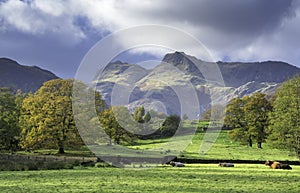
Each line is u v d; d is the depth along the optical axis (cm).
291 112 6003
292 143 5941
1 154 5556
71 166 4159
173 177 3284
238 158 6259
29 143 6281
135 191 2411
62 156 5553
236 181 3091
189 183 2869
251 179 3275
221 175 3584
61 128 6294
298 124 5938
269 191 2512
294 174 3881
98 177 3216
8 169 3941
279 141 6012
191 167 4566
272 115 6581
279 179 3306
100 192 2356
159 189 2520
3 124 6328
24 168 3969
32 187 2578
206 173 3772
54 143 6281
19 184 2739
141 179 3086
